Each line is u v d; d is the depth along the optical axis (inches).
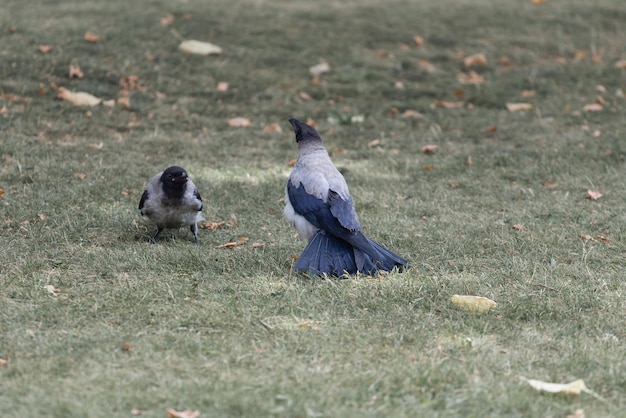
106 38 821.2
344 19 940.0
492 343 335.0
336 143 683.4
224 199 541.3
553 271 423.2
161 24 870.4
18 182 544.7
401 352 322.3
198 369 304.8
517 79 823.1
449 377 299.4
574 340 338.6
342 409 272.8
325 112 744.3
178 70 789.9
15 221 476.4
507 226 499.5
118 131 670.5
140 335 333.1
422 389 291.3
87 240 458.3
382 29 917.2
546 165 626.5
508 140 694.5
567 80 825.5
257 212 522.3
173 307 362.3
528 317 363.6
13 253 426.3
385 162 637.9
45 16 863.7
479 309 369.1
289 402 274.8
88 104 706.2
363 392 286.7
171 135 670.5
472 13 978.1
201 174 588.4
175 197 444.5
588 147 662.5
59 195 522.3
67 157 598.5
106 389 286.2
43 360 307.4
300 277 407.8
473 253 452.1
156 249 439.8
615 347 332.5
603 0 1027.9
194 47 824.3
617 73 836.6
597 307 375.6
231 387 288.5
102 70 762.8
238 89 771.4
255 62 823.1
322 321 352.8
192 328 342.0
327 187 411.2
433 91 794.8
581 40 914.1
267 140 679.7
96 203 517.0
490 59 864.9
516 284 402.9
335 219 406.0
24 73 735.7
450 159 645.3
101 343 323.9
